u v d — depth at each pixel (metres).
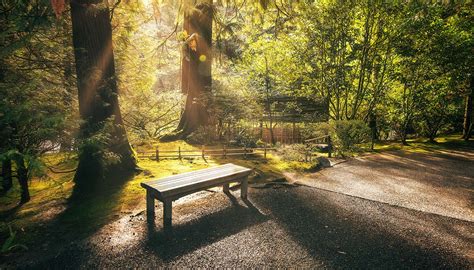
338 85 11.45
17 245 3.54
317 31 11.32
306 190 6.25
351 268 3.41
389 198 5.82
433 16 10.77
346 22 11.08
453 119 14.97
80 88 6.03
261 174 7.30
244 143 11.11
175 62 15.79
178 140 11.18
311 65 12.12
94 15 5.74
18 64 5.66
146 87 12.51
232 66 16.86
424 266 3.48
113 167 6.57
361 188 6.45
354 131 10.69
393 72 12.03
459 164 8.88
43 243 3.88
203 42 11.11
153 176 6.79
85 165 6.05
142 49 12.07
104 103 6.04
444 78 11.91
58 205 5.19
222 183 5.17
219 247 3.84
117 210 4.97
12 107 3.92
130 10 8.25
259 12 12.25
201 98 11.18
